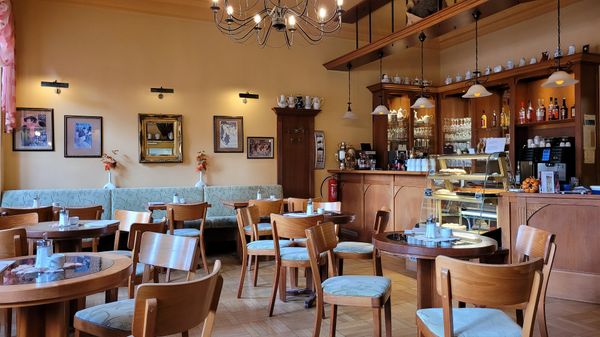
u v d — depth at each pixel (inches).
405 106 324.8
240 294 167.0
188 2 271.1
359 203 283.4
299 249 158.7
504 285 72.2
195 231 214.1
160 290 60.2
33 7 244.5
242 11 282.7
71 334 123.3
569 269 164.2
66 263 87.3
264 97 296.8
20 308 81.7
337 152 316.8
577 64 231.3
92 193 248.1
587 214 160.9
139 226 124.0
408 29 239.8
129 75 264.4
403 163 305.1
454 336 76.9
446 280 74.7
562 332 130.3
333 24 307.1
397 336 127.8
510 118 271.4
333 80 317.4
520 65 269.6
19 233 106.8
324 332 131.0
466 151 303.4
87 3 254.7
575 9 253.1
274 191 289.6
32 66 244.5
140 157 265.7
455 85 308.2
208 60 282.5
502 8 202.7
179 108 275.6
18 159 242.5
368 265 220.8
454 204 190.9
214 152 284.2
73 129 252.7
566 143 238.2
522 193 173.5
